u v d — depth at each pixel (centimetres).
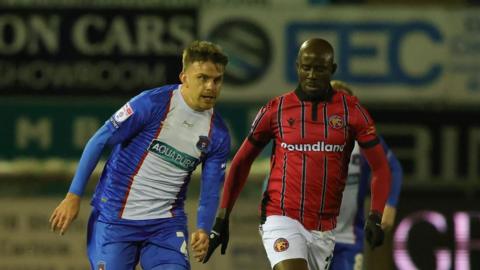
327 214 1916
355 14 3600
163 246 1862
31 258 3145
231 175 1970
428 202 3269
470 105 3619
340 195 1923
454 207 3272
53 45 3550
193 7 3562
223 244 1988
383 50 3612
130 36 3553
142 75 3553
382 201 1923
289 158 1892
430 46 3619
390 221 2406
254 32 3575
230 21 3569
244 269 3084
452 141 3609
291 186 1894
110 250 1866
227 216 1973
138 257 1909
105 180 1895
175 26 3550
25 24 3553
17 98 3556
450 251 3241
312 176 1880
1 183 3191
